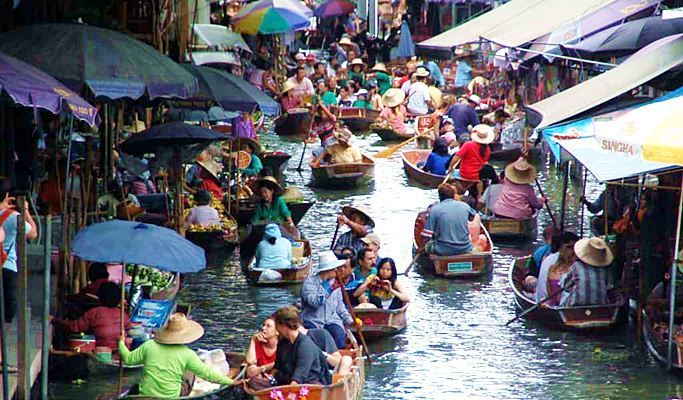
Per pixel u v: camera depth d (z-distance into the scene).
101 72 36.78
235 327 41.81
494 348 39.84
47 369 32.09
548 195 67.25
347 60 120.62
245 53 97.94
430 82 95.31
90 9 48.34
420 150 76.19
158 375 31.53
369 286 40.97
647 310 39.31
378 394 35.53
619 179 40.69
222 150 65.00
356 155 70.25
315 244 54.53
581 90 48.38
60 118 44.69
